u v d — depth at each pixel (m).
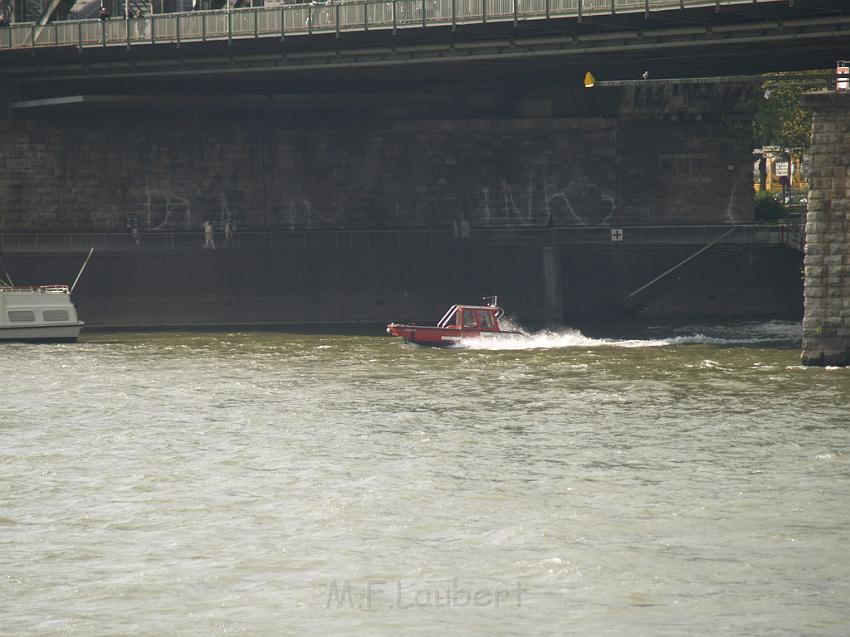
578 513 97.62
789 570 85.50
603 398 143.12
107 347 193.38
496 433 125.25
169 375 163.75
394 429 127.69
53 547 91.62
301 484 106.75
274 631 77.62
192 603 81.69
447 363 172.25
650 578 84.50
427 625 78.06
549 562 87.44
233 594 82.94
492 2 188.75
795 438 120.69
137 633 77.50
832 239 160.75
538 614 79.44
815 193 160.75
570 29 190.12
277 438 124.19
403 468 111.56
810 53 195.12
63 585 84.62
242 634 77.25
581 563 87.19
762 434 122.75
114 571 86.94
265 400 144.62
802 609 79.50
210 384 156.12
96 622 79.06
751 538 91.44
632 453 116.00
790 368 162.62
